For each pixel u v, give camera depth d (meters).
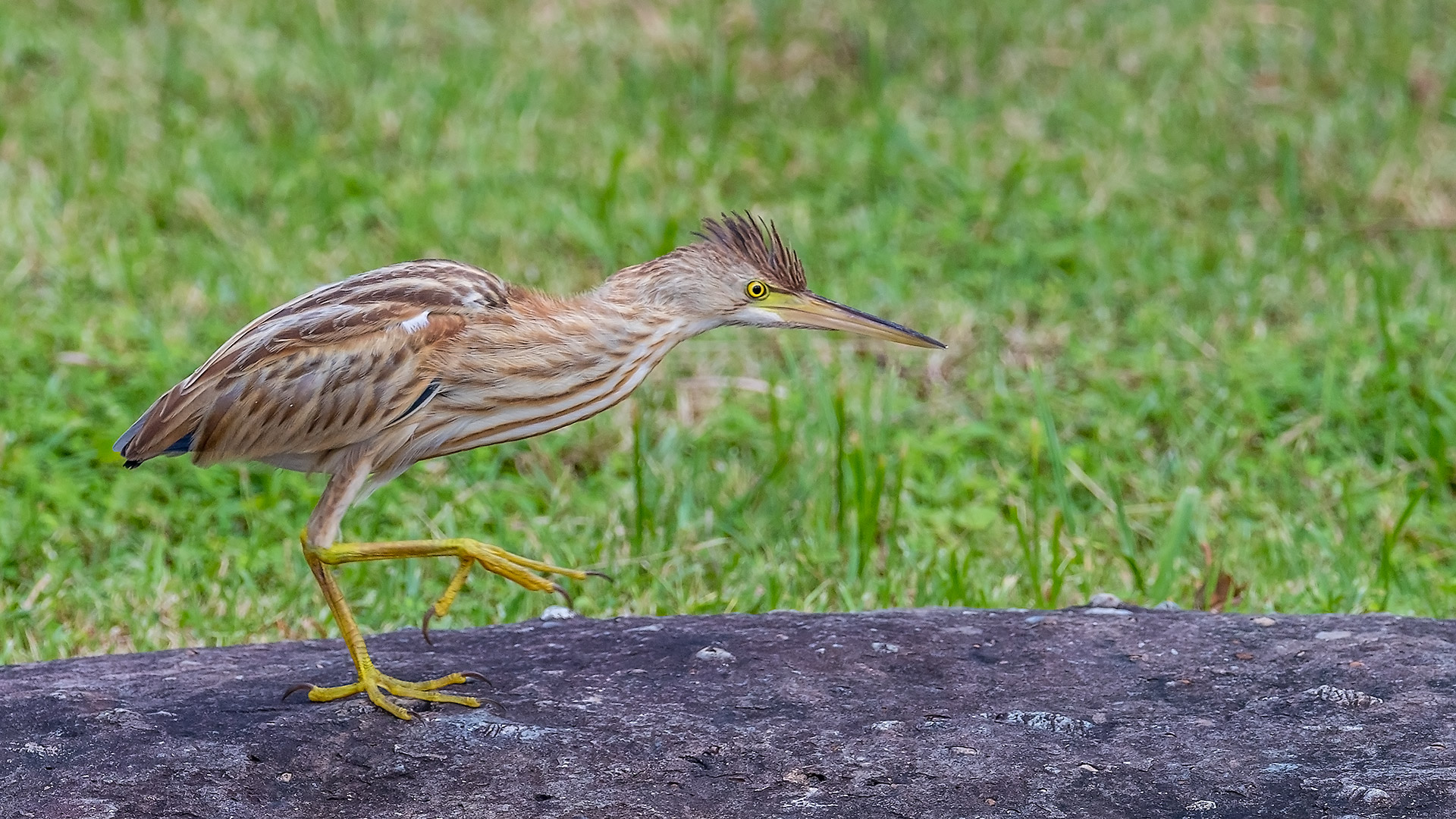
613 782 6.60
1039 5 19.89
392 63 18.39
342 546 7.35
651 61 18.73
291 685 7.48
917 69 18.91
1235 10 19.78
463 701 7.23
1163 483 12.17
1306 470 12.19
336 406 7.43
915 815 6.38
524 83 18.14
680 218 15.57
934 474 12.34
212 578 10.64
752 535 11.26
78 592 10.30
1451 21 19.62
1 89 17.28
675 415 12.84
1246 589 10.34
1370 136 17.45
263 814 6.33
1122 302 14.72
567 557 10.81
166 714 7.05
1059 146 17.52
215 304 13.89
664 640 8.05
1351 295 14.48
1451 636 7.94
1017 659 7.84
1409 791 6.43
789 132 17.53
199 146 16.41
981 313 14.39
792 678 7.56
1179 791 6.55
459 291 7.70
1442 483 11.96
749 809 6.42
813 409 12.80
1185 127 17.45
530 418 7.88
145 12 18.98
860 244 15.39
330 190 15.86
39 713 7.02
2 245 14.49
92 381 12.49
